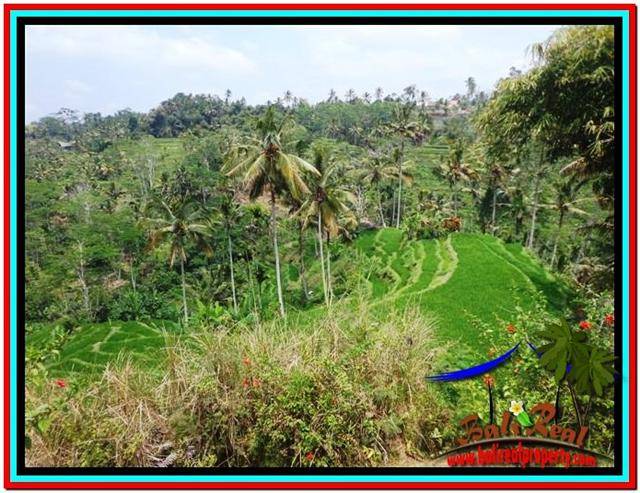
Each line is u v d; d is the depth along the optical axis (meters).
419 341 4.81
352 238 32.22
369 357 4.51
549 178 35.06
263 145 16.19
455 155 35.06
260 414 3.85
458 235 24.75
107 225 33.78
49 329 21.98
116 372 4.26
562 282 14.83
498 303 11.89
